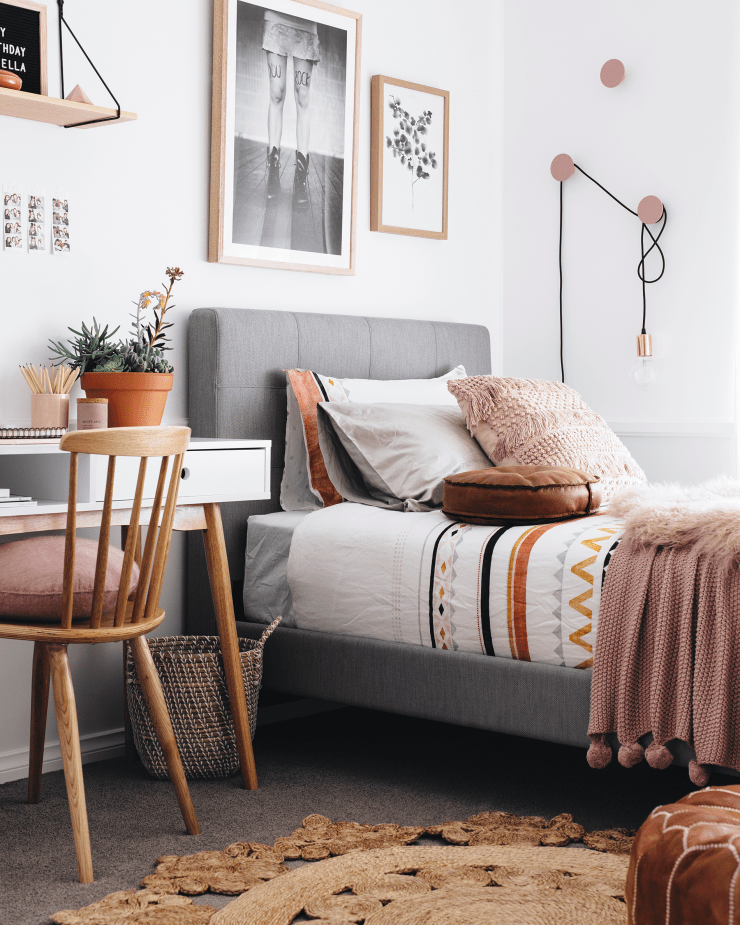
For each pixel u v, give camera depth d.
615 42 3.61
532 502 2.33
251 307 3.06
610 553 2.10
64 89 2.58
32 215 2.54
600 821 2.19
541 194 3.83
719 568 1.92
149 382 2.38
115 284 2.72
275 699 3.07
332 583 2.55
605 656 2.03
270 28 3.04
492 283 3.92
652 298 3.54
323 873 1.89
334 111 3.24
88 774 2.54
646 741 2.00
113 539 2.73
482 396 2.89
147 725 2.46
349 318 3.23
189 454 2.35
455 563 2.31
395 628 2.42
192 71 2.88
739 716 1.87
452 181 3.73
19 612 1.93
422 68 3.60
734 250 3.34
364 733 2.96
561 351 3.78
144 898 1.79
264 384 2.94
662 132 3.50
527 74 3.85
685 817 1.26
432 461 2.73
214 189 2.92
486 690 2.24
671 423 3.47
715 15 3.36
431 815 2.24
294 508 2.93
